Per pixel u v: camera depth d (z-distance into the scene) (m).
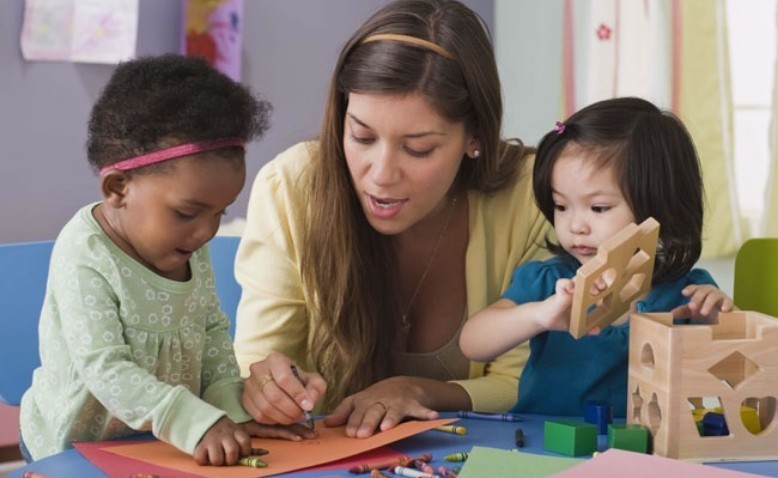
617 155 1.59
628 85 3.83
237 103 1.39
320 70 3.60
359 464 1.30
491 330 1.63
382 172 1.55
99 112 1.38
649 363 1.39
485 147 1.72
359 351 1.75
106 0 3.11
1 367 1.93
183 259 1.43
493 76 1.64
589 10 3.86
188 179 1.33
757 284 1.90
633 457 1.24
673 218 1.63
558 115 3.97
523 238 1.85
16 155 3.03
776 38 3.79
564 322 1.52
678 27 3.75
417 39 1.55
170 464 1.29
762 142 3.84
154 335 1.45
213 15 3.27
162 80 1.37
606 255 1.36
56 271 1.44
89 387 1.37
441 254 1.83
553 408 1.64
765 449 1.34
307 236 1.73
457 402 1.68
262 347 1.80
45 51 3.04
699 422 1.41
